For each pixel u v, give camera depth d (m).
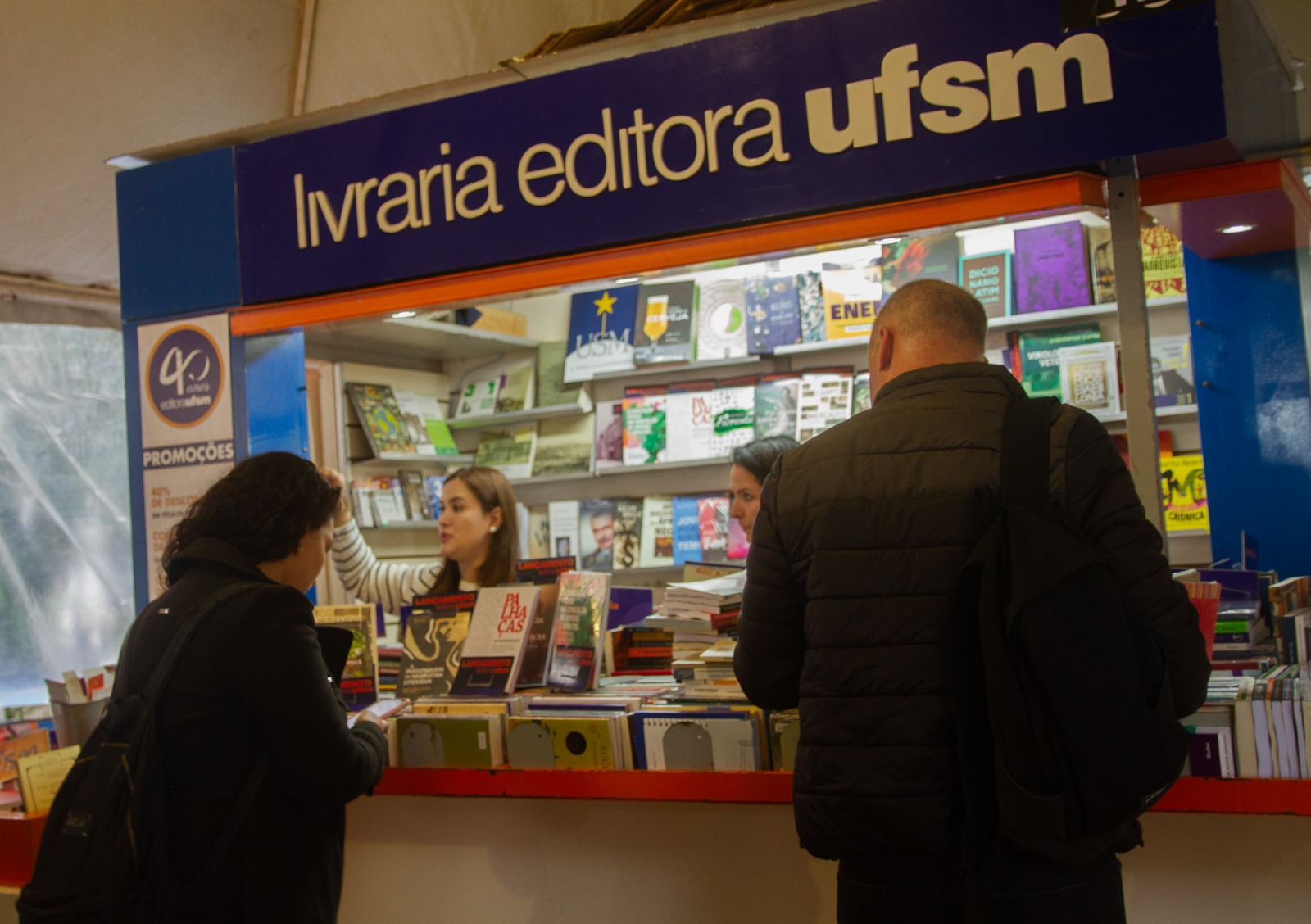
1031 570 1.41
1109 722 1.37
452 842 2.48
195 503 1.98
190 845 1.69
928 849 1.48
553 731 2.30
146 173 3.04
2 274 4.06
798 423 4.45
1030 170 2.16
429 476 5.04
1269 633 2.26
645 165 2.47
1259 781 1.83
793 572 1.64
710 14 2.45
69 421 5.04
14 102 3.59
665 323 4.77
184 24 3.83
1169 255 3.94
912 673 1.49
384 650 3.01
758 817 2.23
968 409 1.58
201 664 1.73
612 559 4.77
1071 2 2.12
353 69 4.31
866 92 2.28
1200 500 3.83
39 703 4.55
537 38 4.07
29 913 1.63
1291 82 2.79
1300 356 3.21
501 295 2.64
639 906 2.32
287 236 2.85
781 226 2.37
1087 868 1.45
